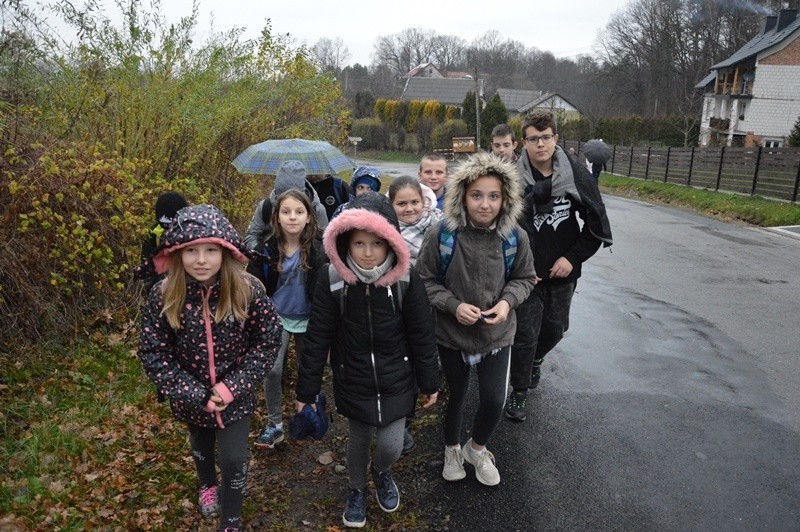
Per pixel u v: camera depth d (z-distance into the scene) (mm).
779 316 6898
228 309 2758
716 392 4828
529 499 3420
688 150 23641
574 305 7289
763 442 4035
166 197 4402
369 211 2828
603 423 4309
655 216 16719
